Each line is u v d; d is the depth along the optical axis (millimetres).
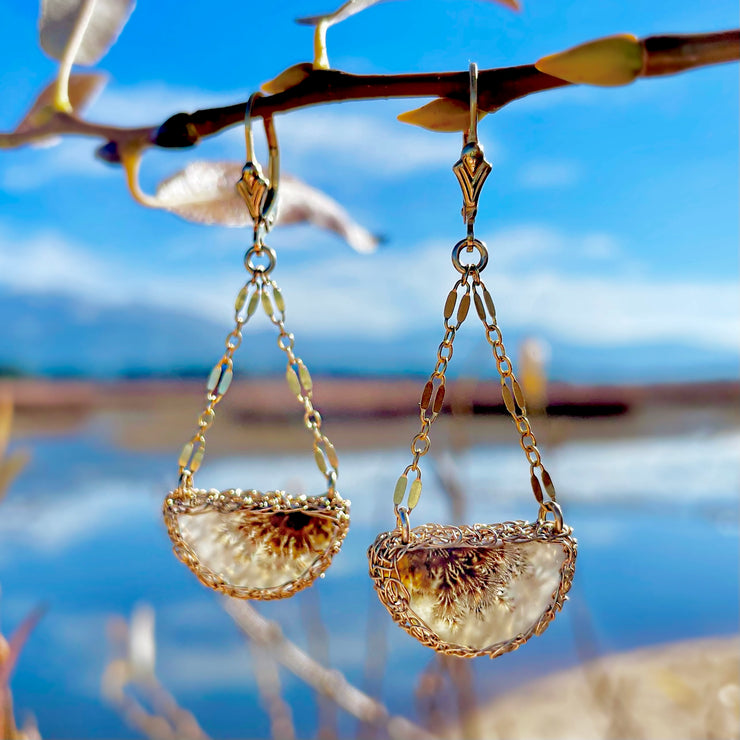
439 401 100
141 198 99
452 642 101
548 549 100
